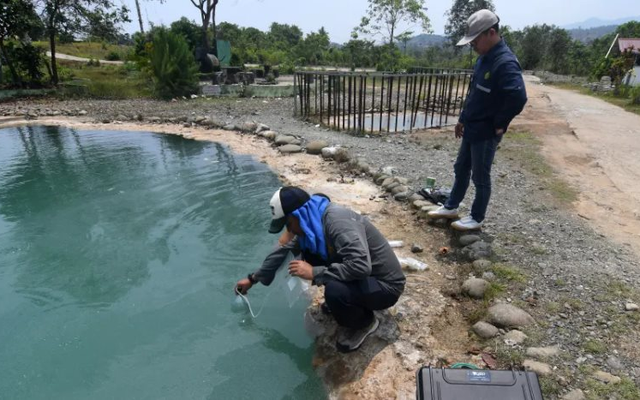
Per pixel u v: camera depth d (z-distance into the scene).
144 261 3.94
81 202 5.41
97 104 13.20
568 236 4.01
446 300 3.14
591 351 2.51
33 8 15.02
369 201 5.16
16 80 15.28
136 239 4.37
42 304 3.35
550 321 2.80
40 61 17.22
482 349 2.61
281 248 3.07
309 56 37.47
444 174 5.92
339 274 2.43
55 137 9.17
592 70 26.61
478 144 3.67
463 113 3.86
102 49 38.78
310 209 2.55
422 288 3.29
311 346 2.86
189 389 2.52
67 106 12.70
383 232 4.30
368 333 2.78
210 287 3.51
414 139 8.32
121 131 9.75
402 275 2.70
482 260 3.51
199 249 4.12
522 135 8.66
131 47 35.69
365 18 26.59
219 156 7.45
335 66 30.89
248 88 15.73
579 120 10.58
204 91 15.90
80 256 4.06
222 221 4.73
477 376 1.76
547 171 6.11
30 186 6.06
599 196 5.11
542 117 11.11
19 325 3.11
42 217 4.98
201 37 24.42
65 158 7.46
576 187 5.43
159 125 10.32
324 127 9.54
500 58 3.39
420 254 3.84
